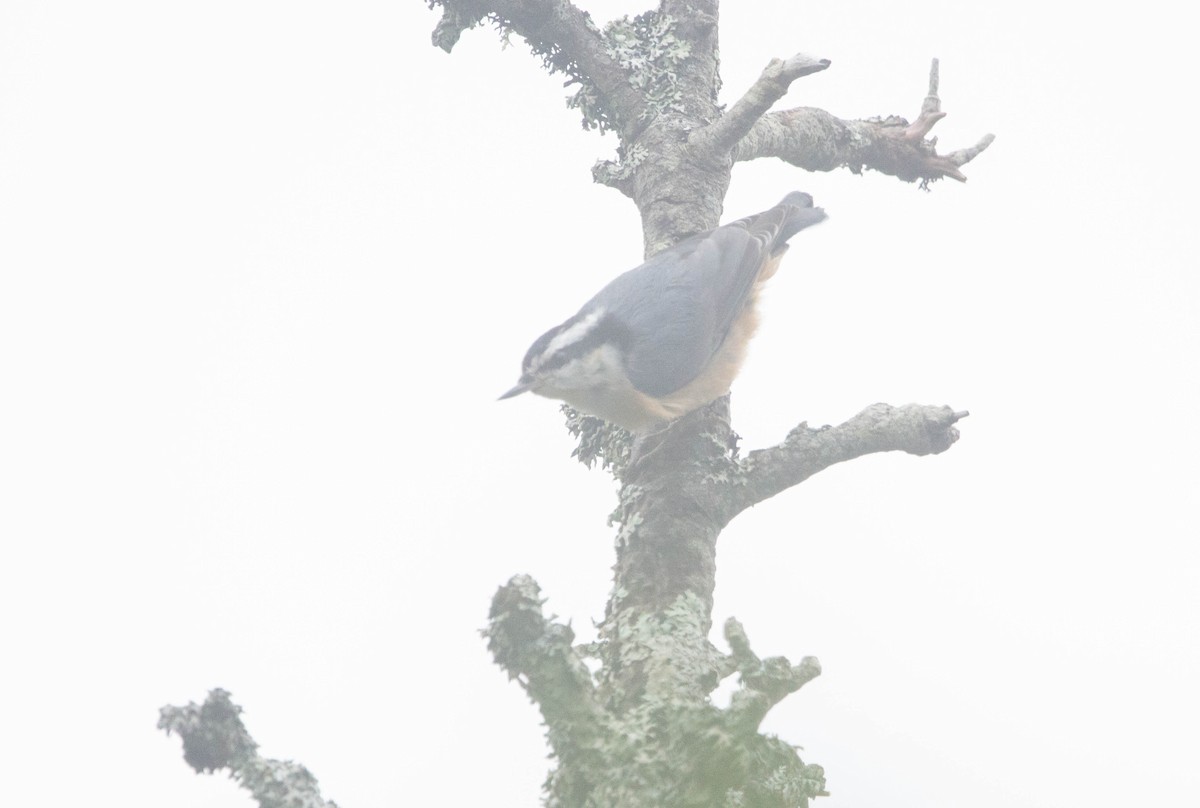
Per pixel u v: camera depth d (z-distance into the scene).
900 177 11.73
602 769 5.30
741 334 10.23
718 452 8.04
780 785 5.43
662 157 10.26
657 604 7.14
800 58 9.29
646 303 9.55
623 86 10.66
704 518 7.67
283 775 5.23
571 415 10.06
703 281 9.73
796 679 5.53
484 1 10.74
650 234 10.13
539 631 5.44
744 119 9.66
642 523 7.62
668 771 5.27
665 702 5.57
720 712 5.29
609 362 9.43
